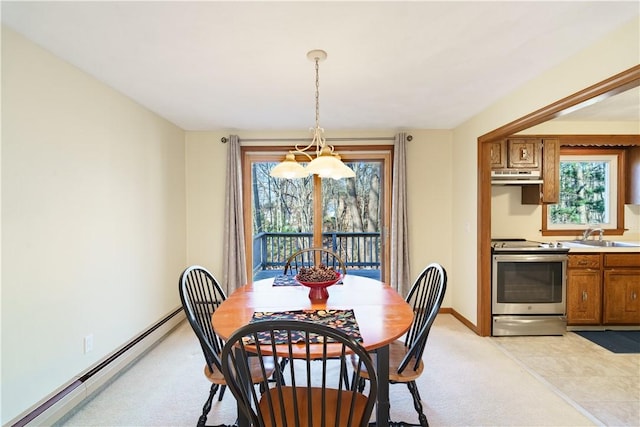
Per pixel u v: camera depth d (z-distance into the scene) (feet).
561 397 6.94
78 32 5.41
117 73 7.06
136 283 8.87
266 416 4.40
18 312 5.44
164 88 7.95
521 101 7.97
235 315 5.49
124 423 6.19
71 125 6.59
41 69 5.88
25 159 5.58
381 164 12.80
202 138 12.32
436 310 5.47
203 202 12.38
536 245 10.85
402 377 5.41
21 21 5.08
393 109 9.77
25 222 5.57
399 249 11.91
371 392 3.76
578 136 11.07
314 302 6.23
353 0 4.63
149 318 9.53
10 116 5.32
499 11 4.92
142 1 4.60
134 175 8.82
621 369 8.12
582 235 12.42
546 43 5.89
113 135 7.93
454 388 7.30
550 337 10.14
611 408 6.56
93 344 7.17
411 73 7.17
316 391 4.90
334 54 6.27
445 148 12.42
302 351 4.33
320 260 12.84
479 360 8.59
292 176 6.84
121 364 8.02
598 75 5.80
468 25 5.29
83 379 6.75
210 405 5.90
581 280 10.48
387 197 12.56
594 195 12.64
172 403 6.82
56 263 6.19
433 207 12.46
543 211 12.37
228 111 9.86
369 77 7.37
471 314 10.87
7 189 5.28
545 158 11.07
